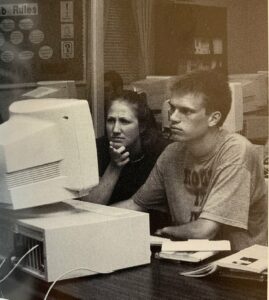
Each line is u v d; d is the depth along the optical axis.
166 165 2.02
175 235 2.02
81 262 1.81
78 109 1.89
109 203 2.14
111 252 1.85
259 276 1.66
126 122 2.07
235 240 1.92
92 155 1.92
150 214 2.06
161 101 2.01
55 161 1.91
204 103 1.91
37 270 1.85
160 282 1.74
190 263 1.84
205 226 1.96
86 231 1.81
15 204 1.92
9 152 1.90
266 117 1.83
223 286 1.68
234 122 1.88
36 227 1.80
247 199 1.88
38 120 1.92
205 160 1.94
